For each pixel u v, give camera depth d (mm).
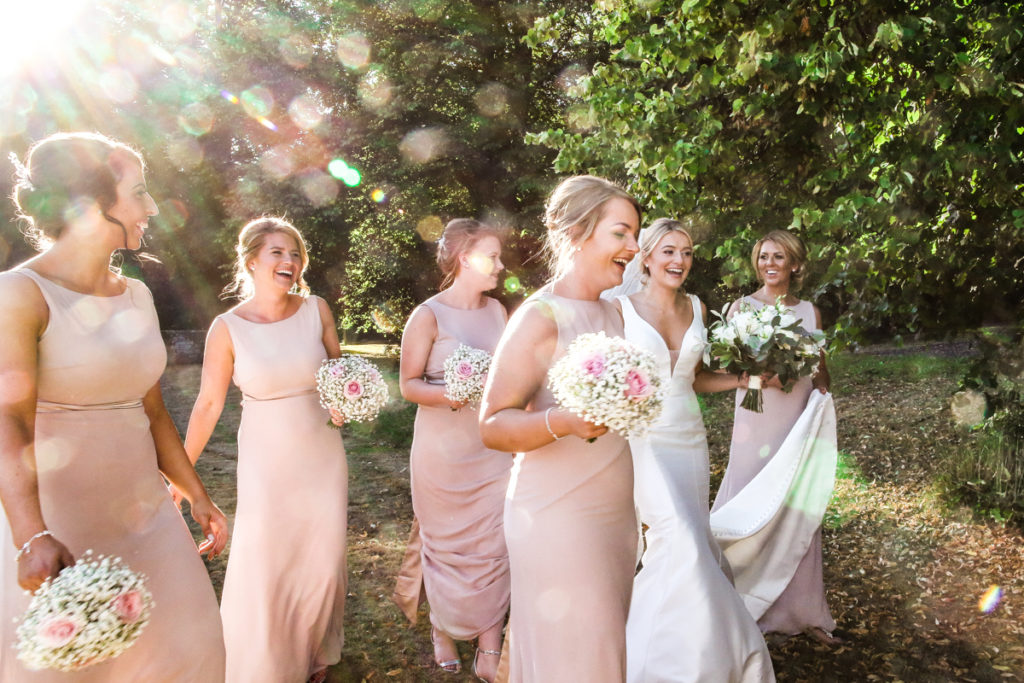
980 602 4789
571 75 14906
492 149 15805
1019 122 4883
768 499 4297
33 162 2373
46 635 1905
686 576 3334
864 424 10453
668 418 3695
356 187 17891
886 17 4871
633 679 3336
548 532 2443
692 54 5395
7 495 2100
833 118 5359
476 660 4035
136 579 2072
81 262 2412
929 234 5121
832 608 4781
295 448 3707
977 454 6867
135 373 2494
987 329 5621
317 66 18000
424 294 17969
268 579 3623
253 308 3838
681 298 4113
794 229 5520
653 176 5934
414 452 4316
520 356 2430
